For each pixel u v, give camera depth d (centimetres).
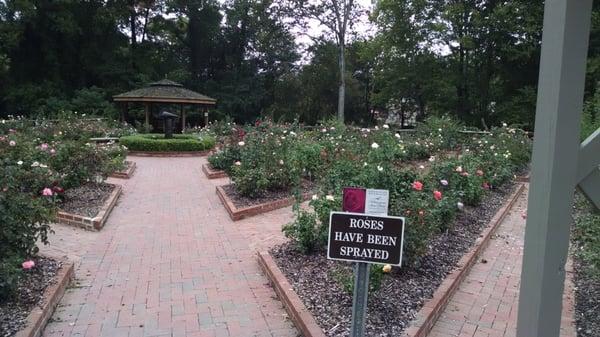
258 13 3584
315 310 343
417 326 319
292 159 848
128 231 611
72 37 3209
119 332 335
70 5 3098
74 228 616
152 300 392
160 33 3778
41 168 609
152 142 1566
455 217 603
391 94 3070
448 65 2841
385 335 305
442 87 2756
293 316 349
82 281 432
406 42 2839
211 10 3819
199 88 3759
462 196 656
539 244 191
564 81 182
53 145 854
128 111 3092
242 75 3847
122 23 3503
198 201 816
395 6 2806
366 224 250
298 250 477
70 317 357
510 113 2408
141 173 1155
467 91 2806
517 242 584
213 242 567
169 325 347
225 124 2188
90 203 712
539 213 192
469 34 2575
